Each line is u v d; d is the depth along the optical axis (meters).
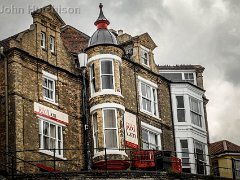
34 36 39.62
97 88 40.47
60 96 39.94
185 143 45.81
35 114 37.94
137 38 45.31
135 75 44.06
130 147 41.53
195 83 50.09
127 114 42.19
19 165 35.91
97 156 39.16
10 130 36.53
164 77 46.47
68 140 39.53
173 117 46.09
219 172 49.50
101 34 41.81
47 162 37.78
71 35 45.81
